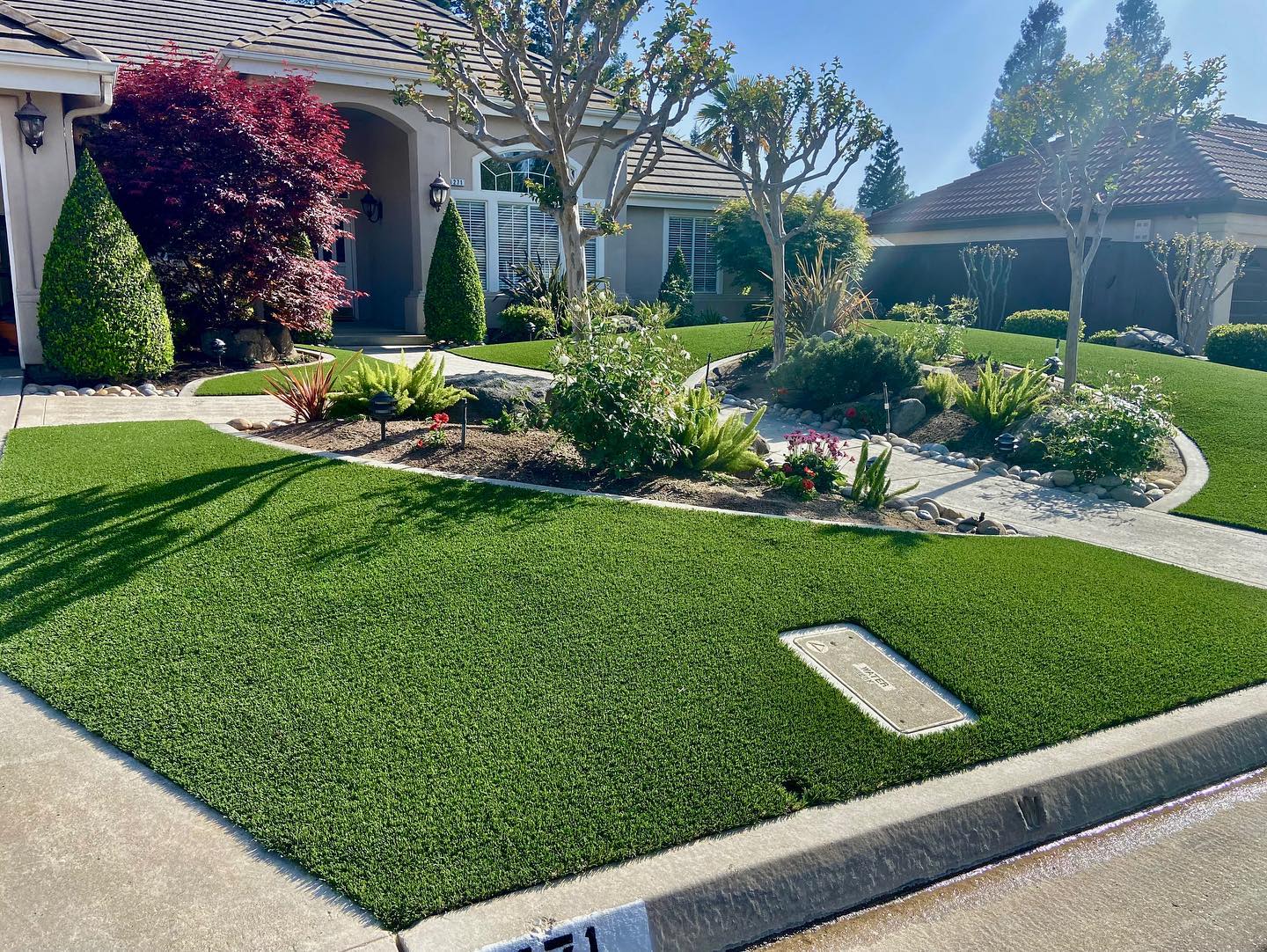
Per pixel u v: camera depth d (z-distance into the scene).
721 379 13.79
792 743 3.84
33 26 10.59
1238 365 15.03
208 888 2.91
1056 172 10.88
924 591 5.46
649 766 3.62
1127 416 8.62
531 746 3.70
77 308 10.19
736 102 13.02
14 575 4.94
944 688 4.41
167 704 3.87
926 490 8.47
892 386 11.70
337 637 4.47
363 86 15.62
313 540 5.58
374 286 19.02
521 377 9.95
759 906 3.08
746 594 5.23
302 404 8.62
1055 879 3.42
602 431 7.23
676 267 19.81
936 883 3.37
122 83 11.55
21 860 3.00
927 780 3.68
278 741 3.65
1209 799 3.95
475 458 7.59
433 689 4.07
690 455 7.78
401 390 8.85
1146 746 3.99
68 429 8.05
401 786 3.41
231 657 4.24
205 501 6.16
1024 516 7.69
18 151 10.74
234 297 12.32
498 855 3.09
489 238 17.78
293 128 12.41
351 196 18.89
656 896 2.96
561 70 9.57
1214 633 5.11
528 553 5.59
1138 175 11.01
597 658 4.42
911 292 21.83
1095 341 16.83
